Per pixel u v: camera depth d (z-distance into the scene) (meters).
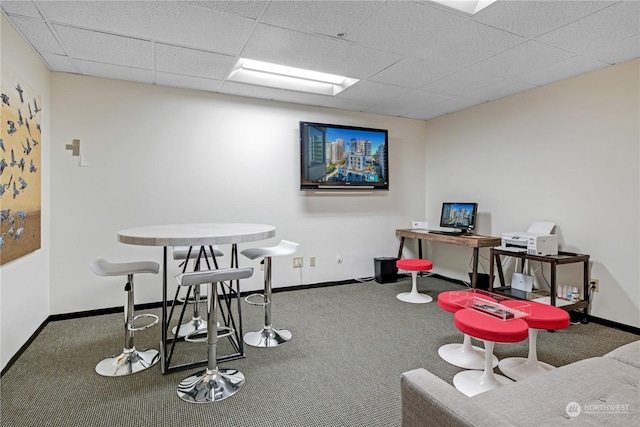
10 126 2.23
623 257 2.95
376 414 1.81
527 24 2.34
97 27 2.36
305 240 4.36
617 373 1.43
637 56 2.82
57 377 2.15
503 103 4.00
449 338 2.79
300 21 2.32
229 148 3.90
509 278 3.96
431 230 4.72
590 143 3.17
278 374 2.22
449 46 2.68
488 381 2.02
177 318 3.25
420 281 4.70
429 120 5.12
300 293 4.12
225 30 2.43
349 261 4.66
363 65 3.07
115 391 2.00
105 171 3.35
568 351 2.54
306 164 4.20
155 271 2.32
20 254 2.40
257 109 4.05
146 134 3.52
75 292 3.25
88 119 3.28
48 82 3.08
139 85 3.49
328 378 2.17
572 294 3.15
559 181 3.42
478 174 4.33
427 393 1.16
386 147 4.73
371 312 3.43
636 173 2.86
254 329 2.98
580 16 2.22
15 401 1.90
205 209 3.79
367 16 2.26
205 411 1.83
